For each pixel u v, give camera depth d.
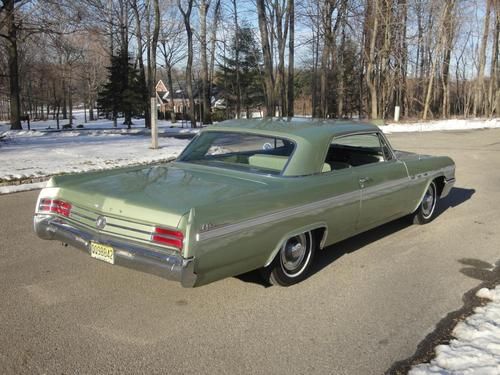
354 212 4.59
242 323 3.47
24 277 4.23
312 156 4.22
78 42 43.81
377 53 33.31
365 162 5.14
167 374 2.82
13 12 22.47
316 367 2.92
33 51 49.47
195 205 3.31
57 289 3.99
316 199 4.07
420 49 41.78
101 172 4.37
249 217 3.48
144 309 3.66
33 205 7.10
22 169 9.81
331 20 33.47
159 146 15.23
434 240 5.61
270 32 37.97
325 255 5.00
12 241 5.27
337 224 4.40
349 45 44.62
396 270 4.61
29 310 3.59
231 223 3.35
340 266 4.69
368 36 35.91
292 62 33.62
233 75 55.91
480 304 3.86
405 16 35.16
